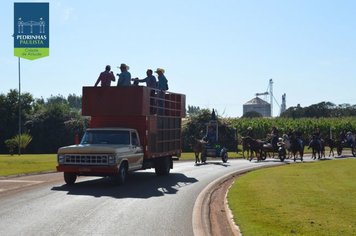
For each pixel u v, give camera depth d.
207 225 10.42
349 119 73.94
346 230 9.45
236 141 51.97
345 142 43.00
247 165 29.75
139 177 21.56
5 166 26.44
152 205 13.10
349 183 17.98
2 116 78.38
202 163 31.77
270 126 64.25
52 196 14.50
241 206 12.51
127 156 18.08
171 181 19.70
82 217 11.09
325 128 65.31
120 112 19.56
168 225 10.37
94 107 19.89
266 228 9.64
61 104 78.88
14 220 10.59
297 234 9.08
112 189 16.59
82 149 17.30
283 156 34.88
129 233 9.50
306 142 59.06
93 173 17.23
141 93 19.38
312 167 26.39
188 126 54.12
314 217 10.77
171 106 23.64
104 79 20.34
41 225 10.09
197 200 14.19
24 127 76.31
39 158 37.09
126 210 12.20
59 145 73.94
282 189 15.86
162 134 21.84
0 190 15.84
